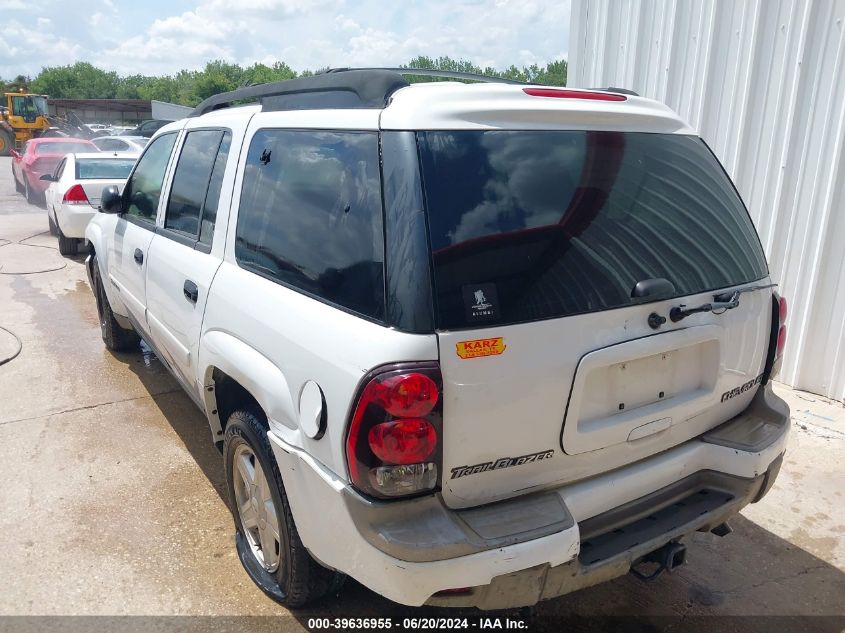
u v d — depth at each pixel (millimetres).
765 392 2816
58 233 10172
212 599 2781
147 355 5664
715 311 2438
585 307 2104
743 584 2994
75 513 3363
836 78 4492
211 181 3201
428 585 1892
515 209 2096
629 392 2273
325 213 2307
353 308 2080
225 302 2758
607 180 2326
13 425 4309
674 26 5426
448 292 1925
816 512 3539
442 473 1955
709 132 5328
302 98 2689
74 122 29688
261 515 2723
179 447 4062
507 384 1972
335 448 2025
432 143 2061
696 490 2570
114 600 2764
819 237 4734
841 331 4719
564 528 2018
